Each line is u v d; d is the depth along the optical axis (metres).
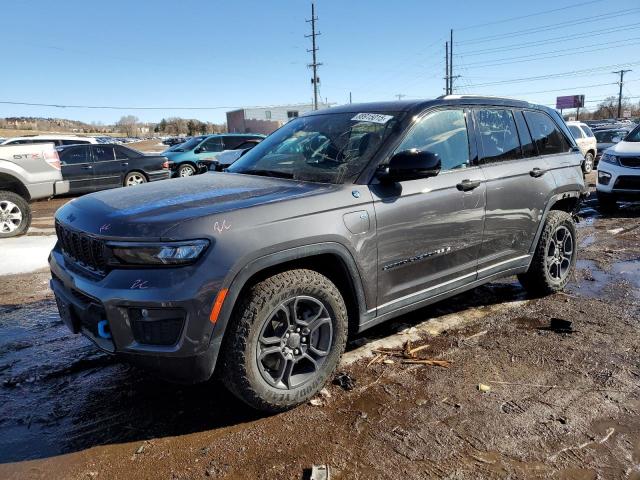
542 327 3.96
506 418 2.75
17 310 4.58
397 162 3.01
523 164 4.18
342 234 2.88
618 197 8.69
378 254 3.11
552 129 4.71
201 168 12.45
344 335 3.01
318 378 2.93
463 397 2.97
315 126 3.83
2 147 8.28
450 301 4.58
